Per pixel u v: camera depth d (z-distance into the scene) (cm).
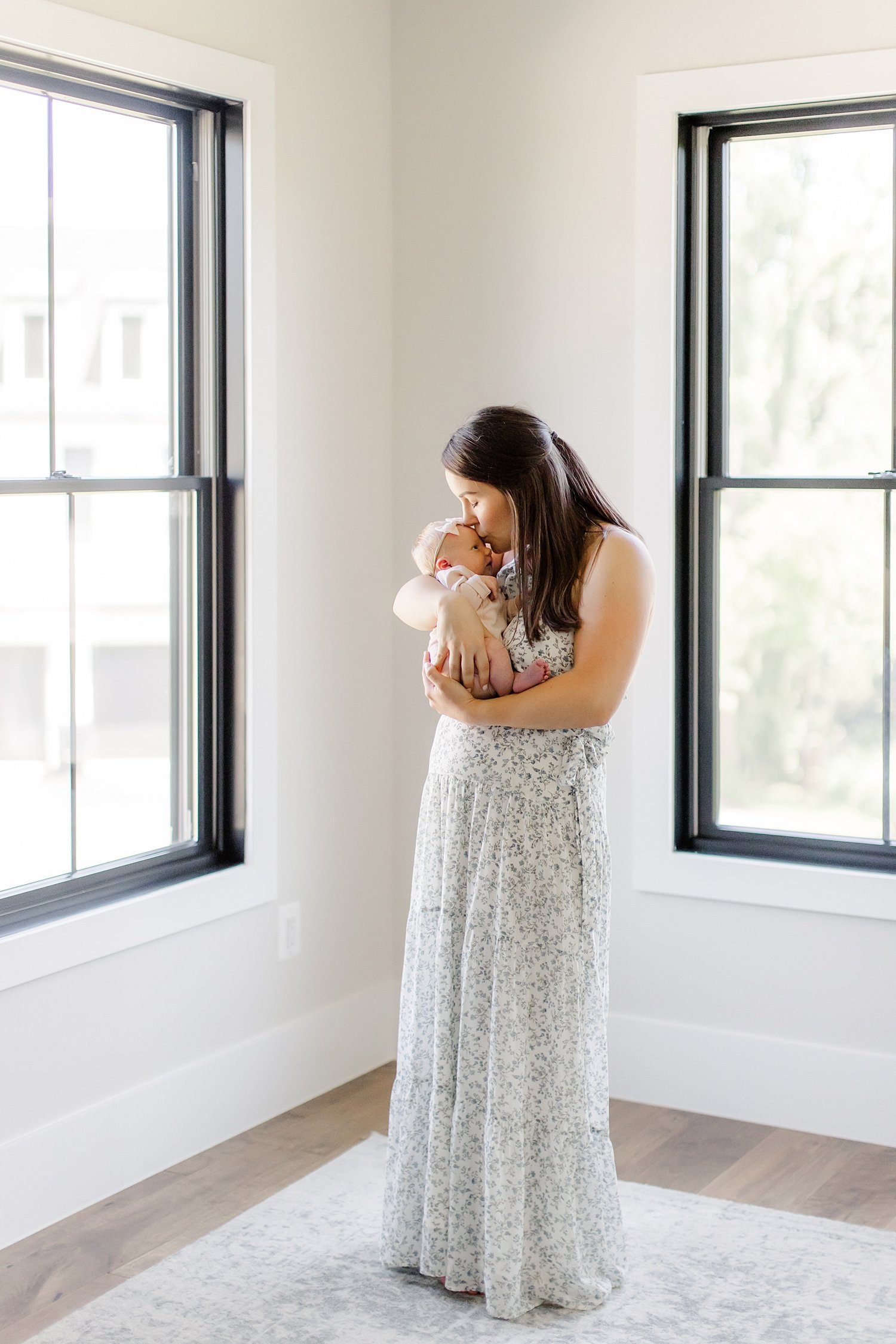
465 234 358
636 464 338
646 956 347
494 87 351
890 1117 323
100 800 299
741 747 342
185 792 321
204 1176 304
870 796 330
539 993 242
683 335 338
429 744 373
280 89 326
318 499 346
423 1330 241
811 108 322
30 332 278
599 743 249
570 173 343
